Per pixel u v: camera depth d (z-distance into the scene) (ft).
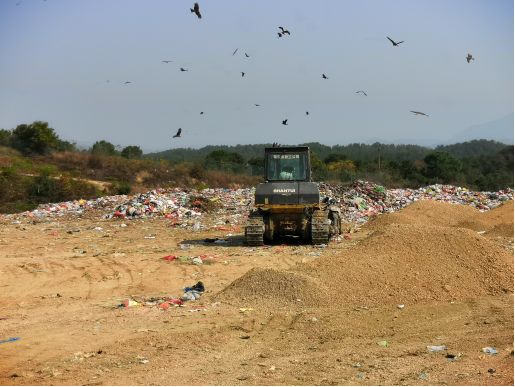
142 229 76.74
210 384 22.53
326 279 37.06
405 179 166.20
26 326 31.68
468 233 41.86
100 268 48.24
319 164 164.55
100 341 28.66
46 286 42.45
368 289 36.35
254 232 59.52
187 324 31.50
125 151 209.46
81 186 123.75
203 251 57.31
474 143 450.71
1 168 129.80
